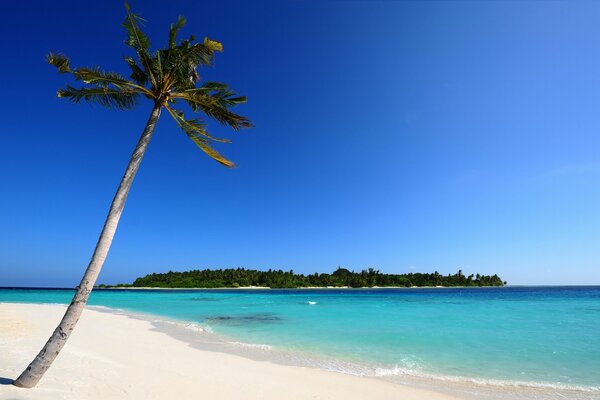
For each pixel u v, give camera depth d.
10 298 57.19
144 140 8.12
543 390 9.89
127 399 7.39
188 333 19.28
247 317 29.06
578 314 31.00
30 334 15.57
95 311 32.50
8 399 6.54
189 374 9.91
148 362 11.20
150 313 32.34
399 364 12.68
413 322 25.16
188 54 8.59
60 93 8.61
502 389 9.94
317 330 21.12
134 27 8.41
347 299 61.34
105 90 8.66
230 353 13.83
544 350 15.09
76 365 9.80
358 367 12.13
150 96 8.59
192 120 9.53
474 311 34.56
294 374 10.73
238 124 9.72
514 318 27.64
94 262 7.53
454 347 15.77
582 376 11.28
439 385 10.21
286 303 48.81
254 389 8.88
